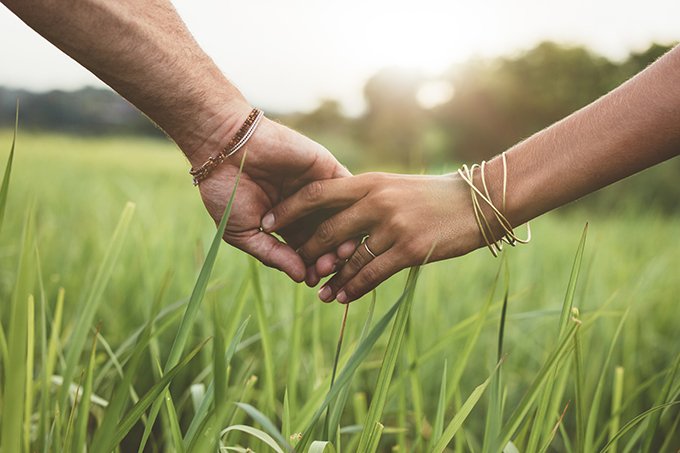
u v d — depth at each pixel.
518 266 3.39
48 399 1.12
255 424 1.52
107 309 2.20
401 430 1.28
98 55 1.18
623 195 11.28
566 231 5.29
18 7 1.11
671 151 1.18
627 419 1.87
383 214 1.31
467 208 1.30
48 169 7.71
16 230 3.29
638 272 3.15
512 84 17.95
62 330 2.05
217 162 1.36
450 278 2.81
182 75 1.26
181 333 0.94
